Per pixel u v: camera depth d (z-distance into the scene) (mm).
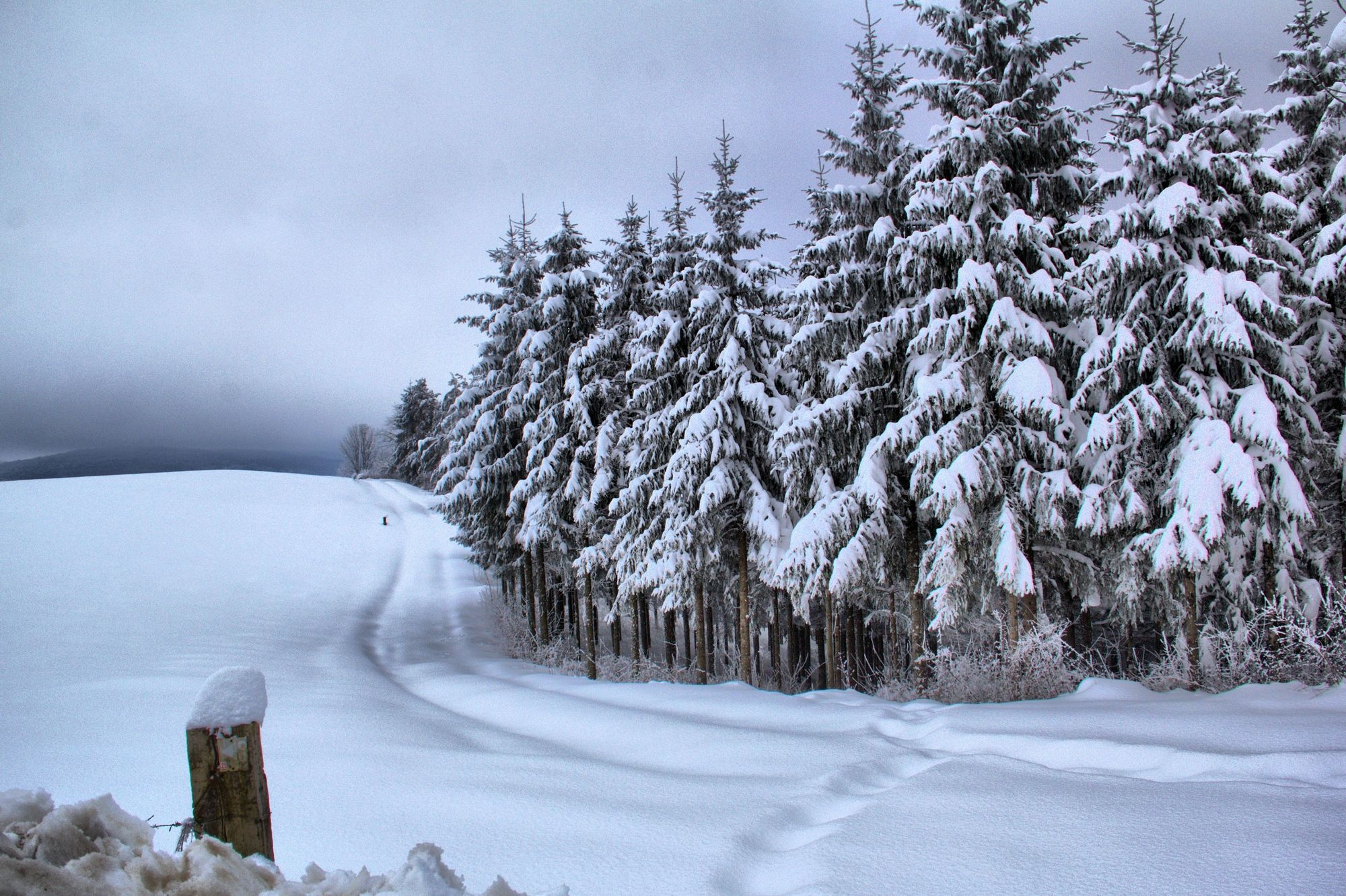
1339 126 15508
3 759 8922
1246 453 11961
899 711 9891
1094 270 12891
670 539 17750
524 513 25078
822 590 15961
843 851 4309
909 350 14227
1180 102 13234
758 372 17594
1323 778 4945
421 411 76750
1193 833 4039
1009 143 13695
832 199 15383
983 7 14234
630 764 8023
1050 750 6543
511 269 26531
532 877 4512
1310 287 13664
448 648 27312
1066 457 13023
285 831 5812
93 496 54438
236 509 55375
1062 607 16000
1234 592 13320
